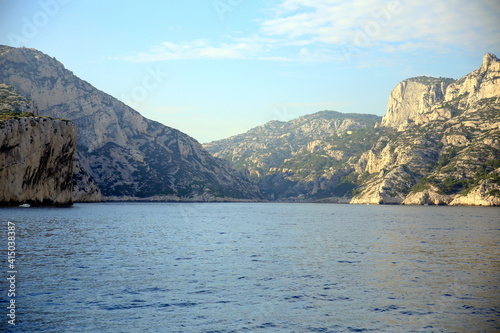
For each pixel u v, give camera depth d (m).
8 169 155.50
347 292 39.75
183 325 30.62
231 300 36.72
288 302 36.41
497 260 57.62
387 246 72.50
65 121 177.25
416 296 38.56
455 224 128.75
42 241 69.88
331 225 124.50
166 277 44.72
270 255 61.19
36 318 31.14
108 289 39.22
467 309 34.97
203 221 136.50
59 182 175.75
